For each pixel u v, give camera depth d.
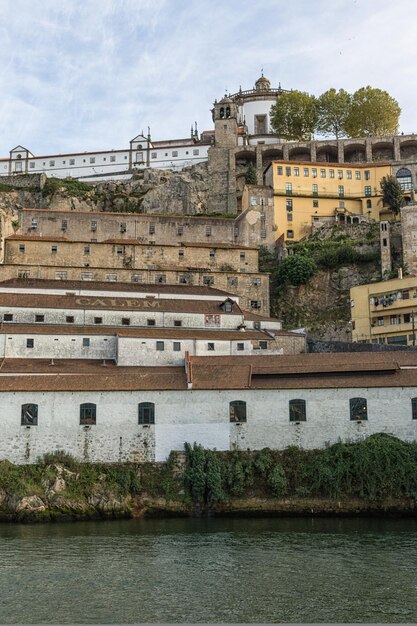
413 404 50.12
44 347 63.31
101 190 123.69
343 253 96.44
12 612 27.25
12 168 134.75
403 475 46.81
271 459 49.00
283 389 50.66
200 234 103.00
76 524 44.62
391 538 39.53
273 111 134.75
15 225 98.44
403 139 121.69
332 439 49.94
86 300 72.75
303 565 33.50
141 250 92.75
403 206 98.31
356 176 114.12
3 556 35.66
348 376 51.94
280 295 95.50
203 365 53.81
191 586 30.41
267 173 115.06
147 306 73.19
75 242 91.12
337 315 92.00
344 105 132.00
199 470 47.91
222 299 79.69
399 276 82.81
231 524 44.47
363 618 26.31
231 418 50.34
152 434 49.91
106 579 31.48
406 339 77.25
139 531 42.16
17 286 74.62
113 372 56.56
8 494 46.19
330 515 47.06
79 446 49.28
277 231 108.50
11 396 49.38
